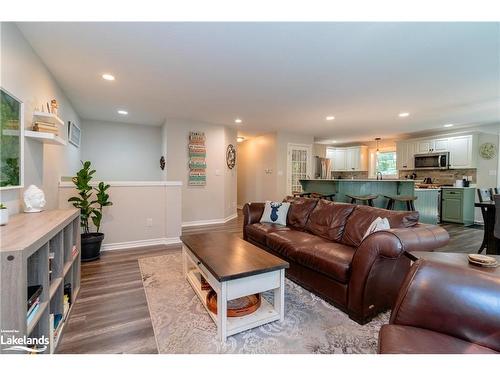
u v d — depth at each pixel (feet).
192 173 18.12
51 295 4.94
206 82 10.63
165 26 6.69
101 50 7.98
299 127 20.06
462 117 16.46
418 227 6.79
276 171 21.85
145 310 6.69
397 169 23.79
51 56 8.34
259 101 13.29
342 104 13.66
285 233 9.66
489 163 18.70
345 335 5.66
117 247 12.15
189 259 8.70
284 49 7.90
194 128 18.22
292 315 6.46
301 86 11.04
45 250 4.72
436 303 3.54
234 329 5.60
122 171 19.33
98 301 7.14
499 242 10.89
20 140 6.81
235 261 6.20
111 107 14.58
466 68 9.23
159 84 10.90
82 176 10.32
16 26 6.63
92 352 5.07
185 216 18.13
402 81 10.45
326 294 7.10
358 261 6.12
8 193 6.35
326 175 26.58
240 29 6.84
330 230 9.02
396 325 3.66
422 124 18.61
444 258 4.59
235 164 21.54
